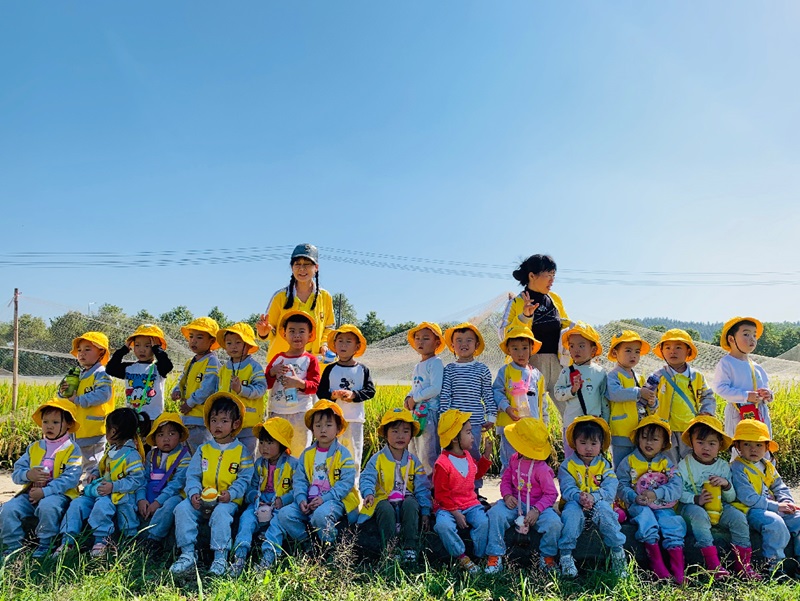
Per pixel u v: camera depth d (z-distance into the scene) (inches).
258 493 243.0
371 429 414.6
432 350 273.6
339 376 268.1
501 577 211.8
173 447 253.3
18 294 521.7
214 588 197.6
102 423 278.7
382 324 1964.8
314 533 231.0
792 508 229.6
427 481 245.1
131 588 201.3
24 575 203.6
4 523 236.7
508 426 240.4
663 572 217.6
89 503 242.2
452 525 221.9
